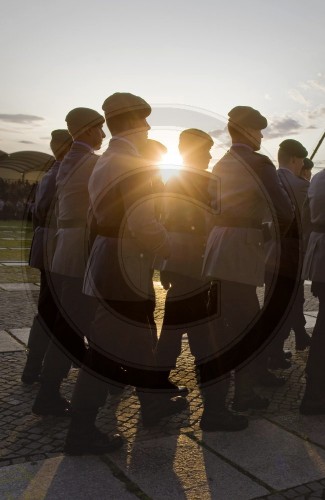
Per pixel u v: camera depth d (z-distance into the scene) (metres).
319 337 2.92
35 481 2.13
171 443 2.52
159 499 2.02
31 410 2.92
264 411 2.96
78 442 2.35
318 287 2.99
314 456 2.41
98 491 2.07
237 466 2.30
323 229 3.04
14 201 19.12
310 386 2.91
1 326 4.83
